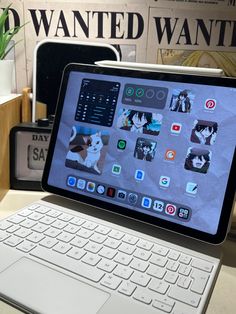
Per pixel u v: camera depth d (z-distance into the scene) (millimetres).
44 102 812
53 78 802
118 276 403
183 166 492
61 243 464
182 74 509
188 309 360
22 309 361
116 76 564
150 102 532
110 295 374
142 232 503
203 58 820
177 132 504
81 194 567
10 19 817
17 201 652
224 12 788
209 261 442
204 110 486
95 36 817
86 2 796
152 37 814
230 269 465
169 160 504
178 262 435
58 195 591
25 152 684
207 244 480
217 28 799
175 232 484
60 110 606
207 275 414
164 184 503
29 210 555
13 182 694
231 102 468
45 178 604
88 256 437
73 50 795
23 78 853
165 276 407
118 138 552
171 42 814
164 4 790
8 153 679
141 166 526
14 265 417
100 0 793
